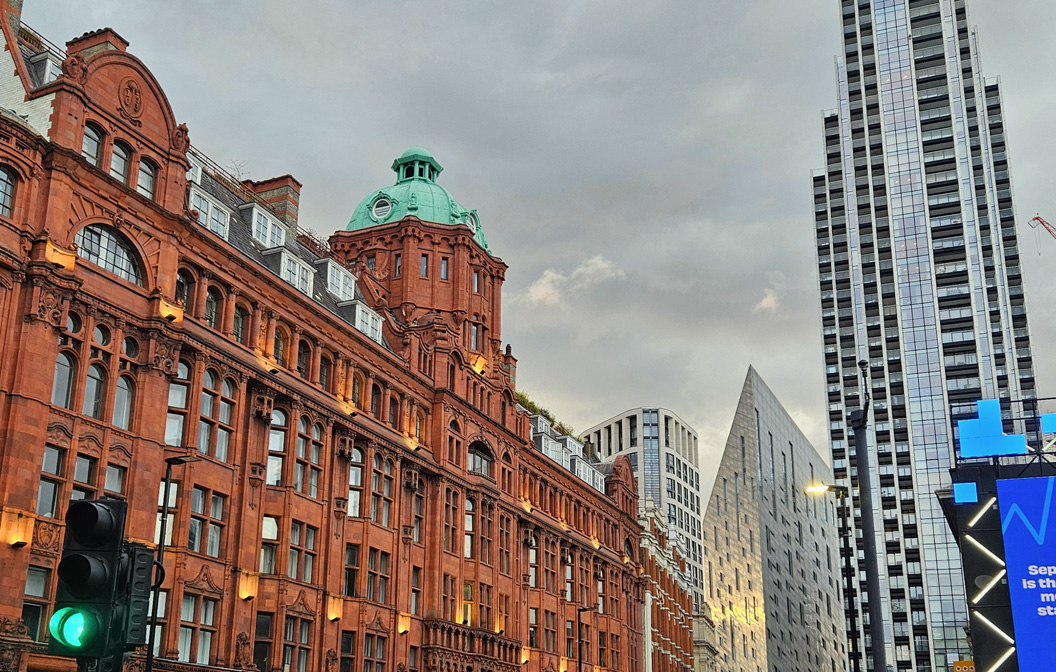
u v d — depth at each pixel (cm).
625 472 9844
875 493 15638
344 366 5300
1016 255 16100
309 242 6203
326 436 5016
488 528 6625
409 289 6875
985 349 15688
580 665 7069
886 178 17088
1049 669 4991
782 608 16775
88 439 3656
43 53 4209
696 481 18312
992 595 5309
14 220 3547
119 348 3853
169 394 4116
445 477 6112
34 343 3481
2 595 3234
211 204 4731
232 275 4531
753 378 17675
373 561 5325
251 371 4516
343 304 5731
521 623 6981
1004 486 5309
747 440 17075
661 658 10312
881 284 16562
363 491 5291
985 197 16488
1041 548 5144
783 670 16212
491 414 6975
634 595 9525
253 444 4494
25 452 3381
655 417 17625
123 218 3969
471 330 7100
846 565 3550
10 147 3553
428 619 5722
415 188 7519
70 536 1131
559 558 7800
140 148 4141
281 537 4562
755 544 16250
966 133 16912
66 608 1094
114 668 1123
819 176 17812
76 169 3772
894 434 15825
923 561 15150
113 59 4062
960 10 17788
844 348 16500
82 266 3734
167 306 4072
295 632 4597
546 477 7788
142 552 1174
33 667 3341
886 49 17800
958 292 16112
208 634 4131
